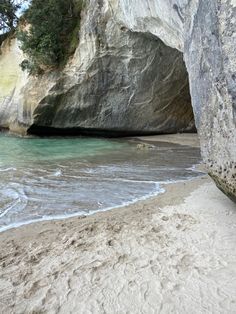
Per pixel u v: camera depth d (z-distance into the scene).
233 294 2.84
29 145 14.75
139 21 10.61
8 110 20.38
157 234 4.21
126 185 6.96
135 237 4.14
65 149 13.11
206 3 4.17
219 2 3.76
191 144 14.63
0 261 3.58
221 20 3.75
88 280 3.16
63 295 2.93
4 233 4.39
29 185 6.91
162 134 19.98
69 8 16.30
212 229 4.30
